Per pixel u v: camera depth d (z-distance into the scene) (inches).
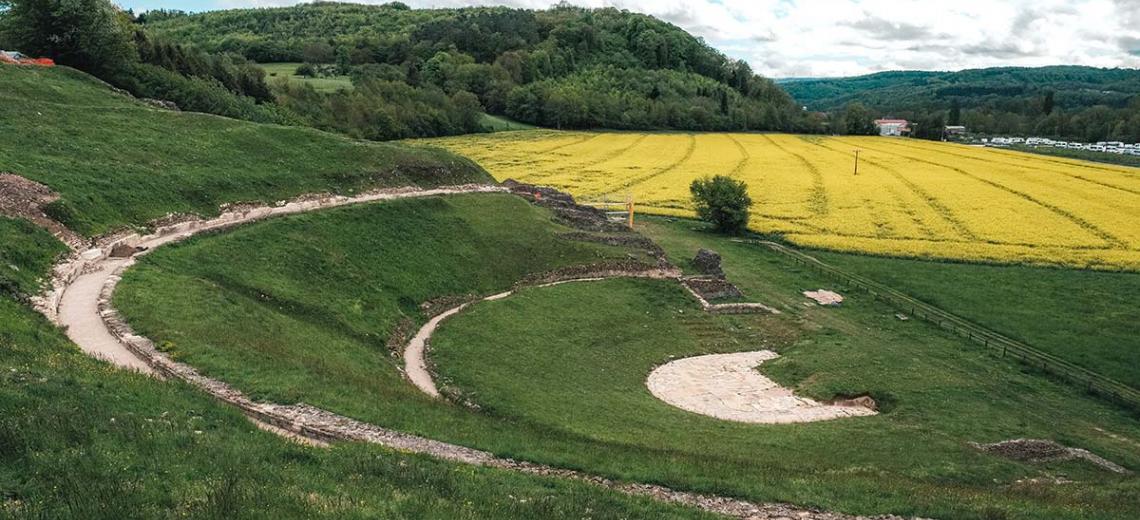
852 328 2134.6
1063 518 919.0
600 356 1697.8
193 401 856.9
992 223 3403.1
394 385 1227.9
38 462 586.2
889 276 2691.9
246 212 1911.9
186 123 2443.4
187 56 3892.7
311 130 2672.2
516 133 6756.9
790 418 1438.2
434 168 2691.9
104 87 2743.6
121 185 1745.8
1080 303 2417.6
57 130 2032.5
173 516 539.8
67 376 804.6
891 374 1684.3
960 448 1288.1
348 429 904.9
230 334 1181.1
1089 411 1686.8
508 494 750.5
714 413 1439.5
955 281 2630.4
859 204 3843.5
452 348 1557.6
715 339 1931.6
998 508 921.5
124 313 1159.6
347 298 1675.7
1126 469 1355.8
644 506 791.7
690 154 5693.9
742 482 922.1
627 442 1134.4
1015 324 2246.6
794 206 3789.4
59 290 1233.4
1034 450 1342.3
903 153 5994.1
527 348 1643.7
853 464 1171.9
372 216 2137.1
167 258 1503.4
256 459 700.7
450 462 837.2
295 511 578.9
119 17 3602.4
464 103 6811.0
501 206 2561.5
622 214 3513.8
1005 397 1668.3
